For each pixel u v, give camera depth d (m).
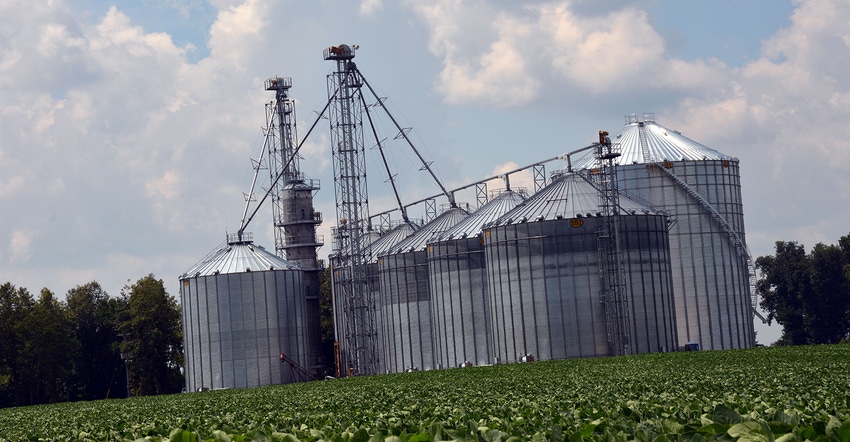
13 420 63.09
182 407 58.84
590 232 117.19
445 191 152.75
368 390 69.31
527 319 118.44
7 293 150.75
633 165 135.75
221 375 140.50
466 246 129.75
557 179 125.88
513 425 19.80
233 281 141.25
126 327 177.00
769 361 75.56
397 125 155.50
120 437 29.16
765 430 12.85
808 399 27.53
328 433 19.91
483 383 66.88
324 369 157.50
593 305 116.12
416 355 139.00
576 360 101.00
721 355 89.12
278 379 140.50
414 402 42.97
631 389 43.25
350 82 144.25
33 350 149.50
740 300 136.12
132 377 172.88
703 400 28.38
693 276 134.88
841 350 84.00
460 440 14.81
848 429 12.58
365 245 158.75
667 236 121.88
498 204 135.00
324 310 188.12
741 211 138.75
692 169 135.88
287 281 143.50
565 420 19.97
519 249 119.50
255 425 28.91
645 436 14.39
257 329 140.88
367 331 150.62
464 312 129.38
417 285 139.75
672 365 79.31
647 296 118.06
